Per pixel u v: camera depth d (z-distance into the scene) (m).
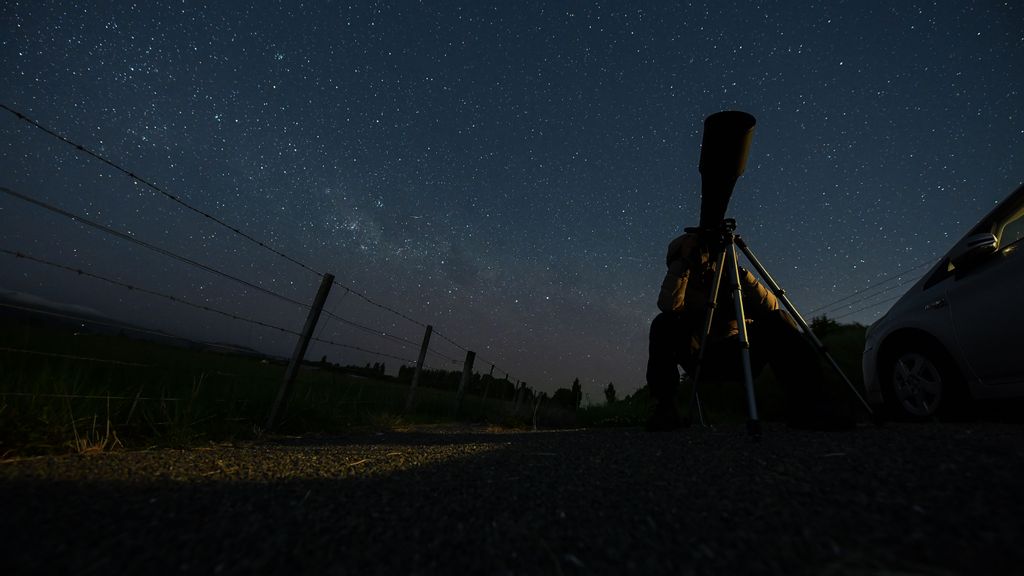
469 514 1.08
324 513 1.10
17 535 0.90
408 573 0.78
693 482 1.22
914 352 3.00
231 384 3.63
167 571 0.77
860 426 2.25
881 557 0.70
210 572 0.77
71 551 0.84
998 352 2.49
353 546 0.89
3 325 2.24
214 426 2.86
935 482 1.01
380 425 4.55
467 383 7.88
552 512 1.07
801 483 1.11
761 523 0.89
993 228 2.79
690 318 2.67
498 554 0.84
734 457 1.48
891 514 0.86
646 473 1.37
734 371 2.71
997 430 1.79
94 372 2.79
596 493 1.20
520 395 9.79
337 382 5.39
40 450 1.88
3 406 1.93
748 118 1.88
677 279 2.46
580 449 1.92
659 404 2.58
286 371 3.54
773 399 5.87
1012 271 2.45
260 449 2.33
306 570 0.79
